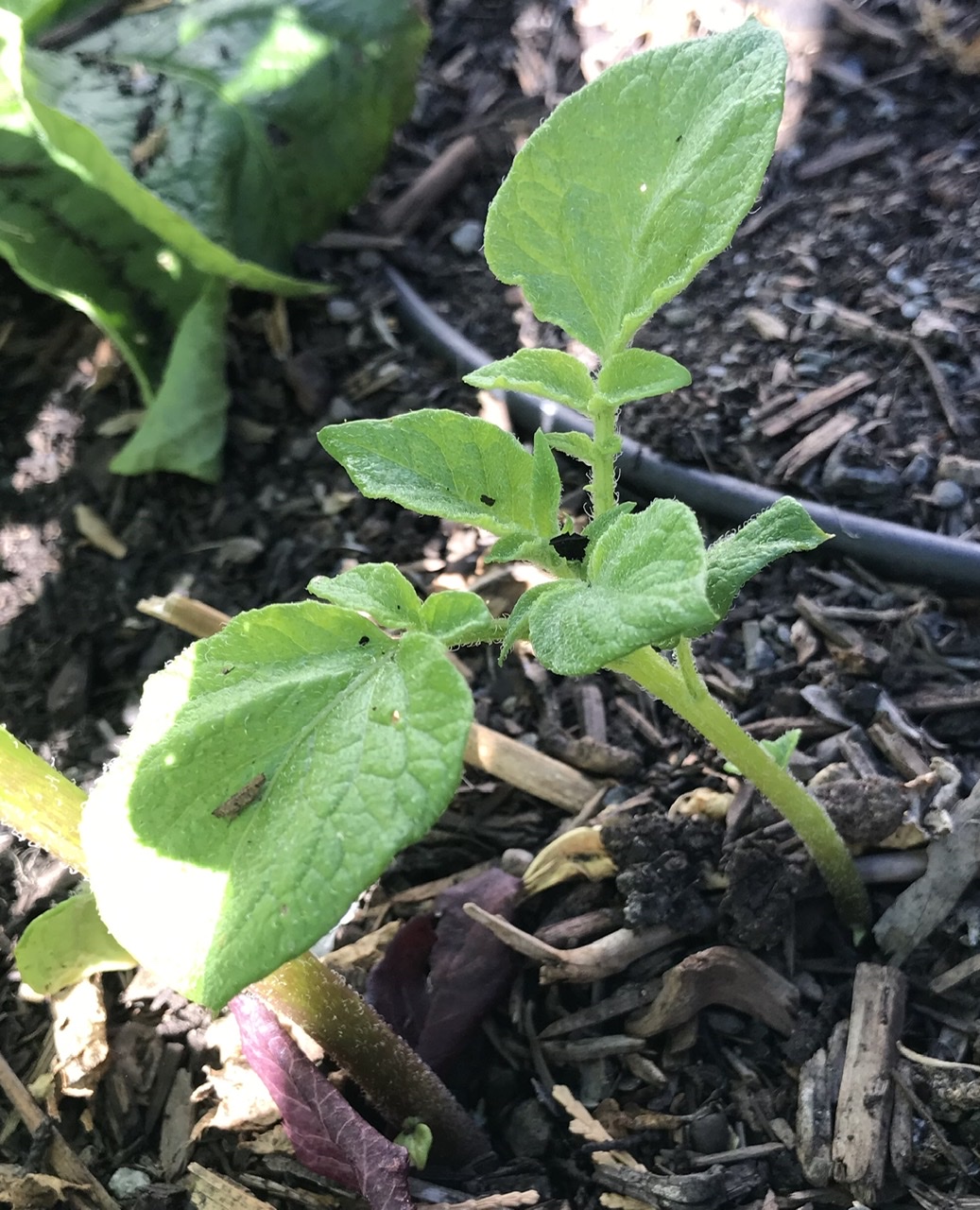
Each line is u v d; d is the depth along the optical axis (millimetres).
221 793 193
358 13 471
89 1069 297
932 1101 264
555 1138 279
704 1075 282
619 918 303
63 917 283
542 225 234
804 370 408
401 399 448
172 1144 289
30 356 481
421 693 180
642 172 222
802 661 348
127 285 462
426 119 537
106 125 456
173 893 187
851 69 496
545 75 539
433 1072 278
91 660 394
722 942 293
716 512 388
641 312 209
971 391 387
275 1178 279
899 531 359
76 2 490
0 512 439
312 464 438
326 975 255
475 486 224
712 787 325
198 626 359
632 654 223
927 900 289
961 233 431
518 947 288
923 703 329
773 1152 268
